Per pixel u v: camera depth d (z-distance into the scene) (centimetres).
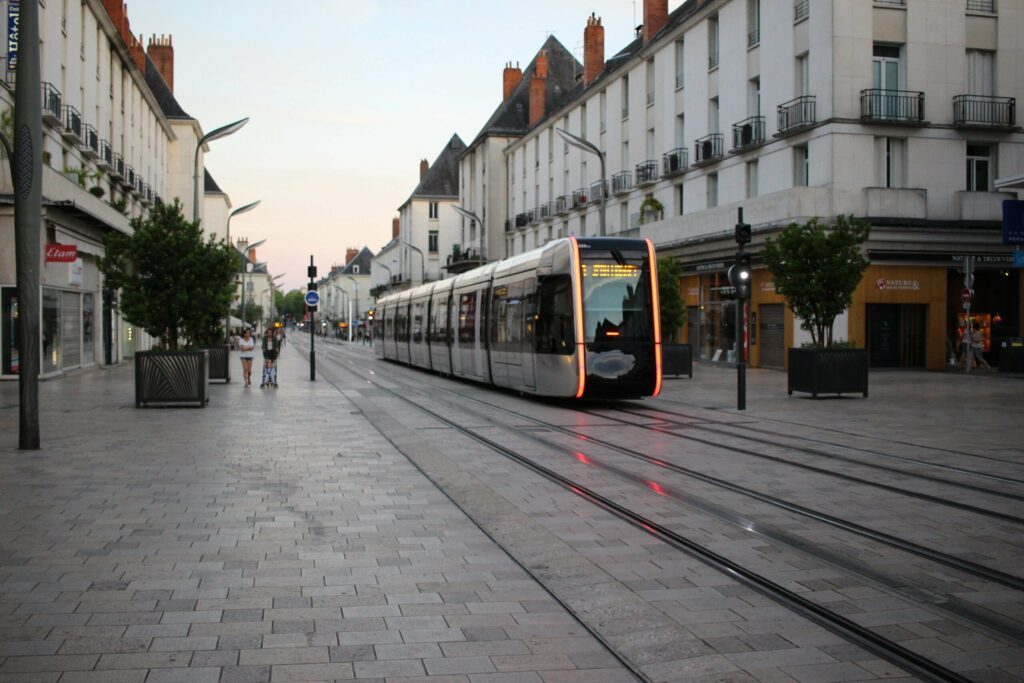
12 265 2520
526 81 6956
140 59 5212
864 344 2927
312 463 1077
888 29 2886
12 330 2531
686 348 2794
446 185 9531
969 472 1005
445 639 467
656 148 4153
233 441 1282
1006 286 3180
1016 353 2834
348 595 545
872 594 550
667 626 490
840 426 1472
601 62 5216
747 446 1233
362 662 433
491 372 2367
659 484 937
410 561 627
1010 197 3000
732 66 3450
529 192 6138
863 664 433
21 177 1156
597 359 1784
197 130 6612
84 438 1305
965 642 463
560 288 1859
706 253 3488
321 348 8094
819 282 2078
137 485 915
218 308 2066
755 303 3253
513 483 944
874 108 2858
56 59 3044
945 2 2934
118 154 4128
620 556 643
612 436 1357
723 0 3475
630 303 1827
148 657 436
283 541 681
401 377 3147
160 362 1812
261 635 470
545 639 469
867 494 877
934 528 730
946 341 3041
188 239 1977
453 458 1126
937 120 2930
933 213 2938
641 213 4091
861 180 2866
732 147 3444
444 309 3022
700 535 707
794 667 429
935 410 1741
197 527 726
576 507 818
